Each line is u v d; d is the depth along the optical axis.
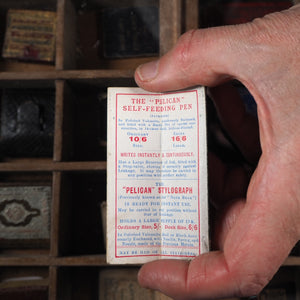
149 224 0.21
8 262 0.28
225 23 0.34
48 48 0.34
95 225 0.34
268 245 0.19
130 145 0.21
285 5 0.33
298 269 0.32
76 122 0.35
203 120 0.21
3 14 0.35
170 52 0.21
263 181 0.19
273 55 0.19
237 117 0.29
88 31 0.35
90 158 0.34
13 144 0.33
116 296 0.32
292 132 0.19
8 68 0.35
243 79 0.20
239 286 0.20
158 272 0.21
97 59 0.35
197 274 0.20
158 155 0.21
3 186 0.32
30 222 0.32
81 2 0.34
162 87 0.21
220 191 0.28
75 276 0.33
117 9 0.35
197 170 0.21
